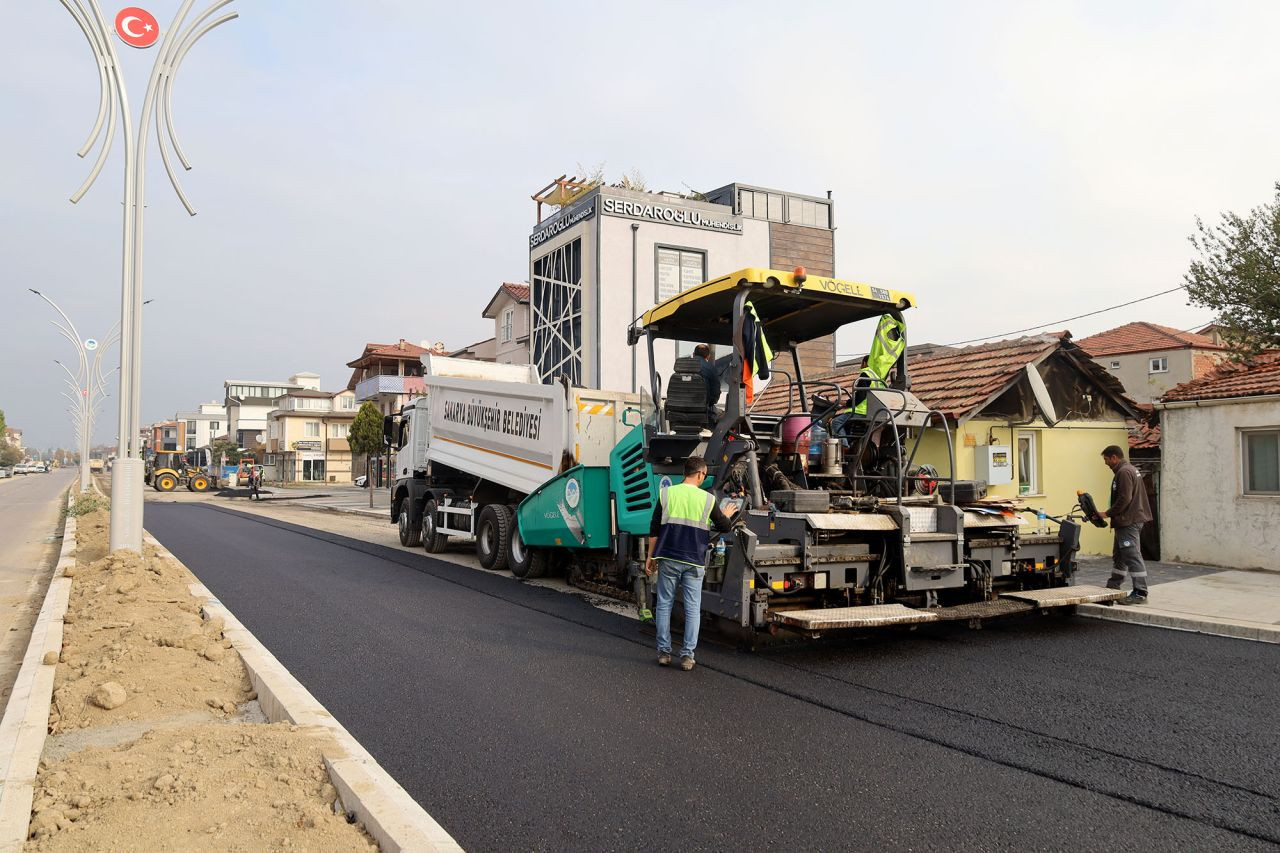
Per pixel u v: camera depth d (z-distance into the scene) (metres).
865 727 5.33
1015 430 13.37
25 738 4.58
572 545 10.54
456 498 14.60
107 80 10.47
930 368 14.79
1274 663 6.98
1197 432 12.74
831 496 7.89
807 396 13.71
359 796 3.74
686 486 7.04
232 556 14.49
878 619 6.84
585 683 6.35
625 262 22.19
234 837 3.37
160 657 6.20
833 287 8.08
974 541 8.02
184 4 10.93
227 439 96.94
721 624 7.54
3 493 46.94
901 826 3.93
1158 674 6.62
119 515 10.59
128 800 3.69
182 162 11.12
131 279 10.77
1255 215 16.45
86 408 36.28
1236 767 4.67
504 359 34.47
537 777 4.51
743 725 5.37
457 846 3.43
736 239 23.78
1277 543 11.75
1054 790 4.35
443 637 7.94
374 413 43.03
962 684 6.32
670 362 11.72
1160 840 3.80
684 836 3.82
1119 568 9.35
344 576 12.02
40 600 10.20
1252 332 16.64
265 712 5.46
